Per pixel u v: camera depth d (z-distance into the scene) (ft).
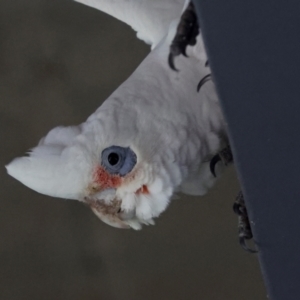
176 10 12.12
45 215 17.10
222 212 15.57
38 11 17.56
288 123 11.41
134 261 16.29
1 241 17.25
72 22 17.25
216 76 11.42
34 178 11.79
